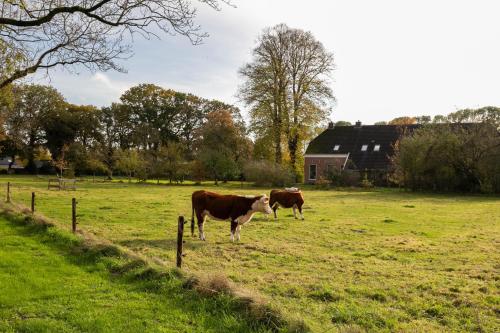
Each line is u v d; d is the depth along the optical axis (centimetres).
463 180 3719
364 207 2431
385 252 1159
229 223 1703
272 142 4647
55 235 1112
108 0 936
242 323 559
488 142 3578
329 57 4525
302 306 691
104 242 996
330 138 5388
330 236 1429
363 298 749
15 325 552
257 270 946
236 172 4781
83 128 6881
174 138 7025
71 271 809
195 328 553
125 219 1733
